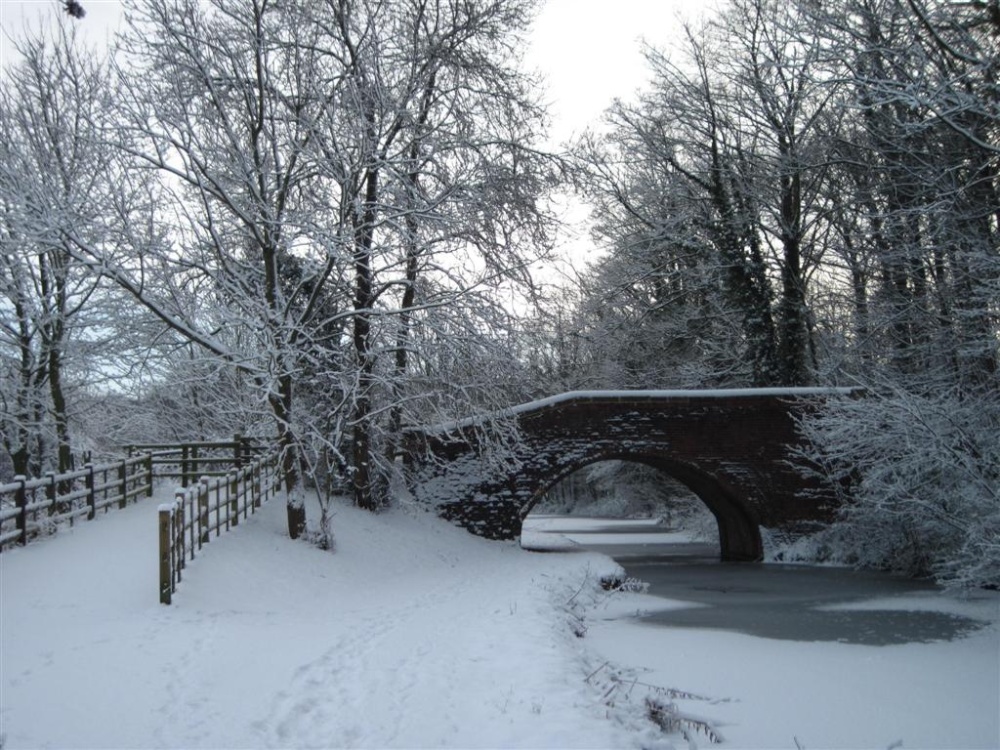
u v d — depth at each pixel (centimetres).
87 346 2000
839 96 2088
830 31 1702
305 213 1630
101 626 974
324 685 775
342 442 2155
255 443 2280
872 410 1720
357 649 930
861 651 1282
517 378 2030
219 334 1745
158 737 622
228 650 886
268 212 1609
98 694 720
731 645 1316
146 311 1712
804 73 1781
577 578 1822
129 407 2269
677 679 1074
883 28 1661
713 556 2828
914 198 1788
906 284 2138
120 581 1178
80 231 1521
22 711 675
